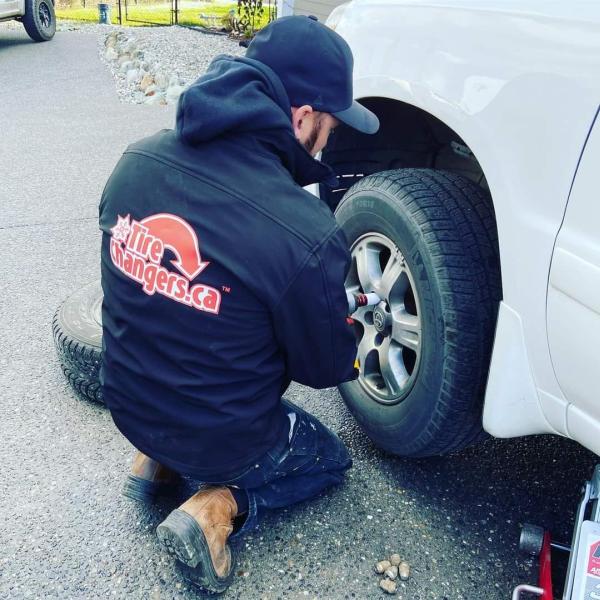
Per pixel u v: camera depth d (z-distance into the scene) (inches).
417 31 75.5
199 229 58.4
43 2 426.3
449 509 81.4
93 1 674.2
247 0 389.1
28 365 108.3
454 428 74.9
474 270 71.4
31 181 195.3
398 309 80.7
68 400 100.1
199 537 64.6
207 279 58.7
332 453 79.0
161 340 61.9
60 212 172.6
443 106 70.9
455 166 101.7
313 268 58.6
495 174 64.7
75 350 94.7
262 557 74.5
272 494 75.0
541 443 93.6
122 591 70.2
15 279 136.1
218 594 69.7
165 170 60.7
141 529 77.8
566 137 57.5
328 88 61.5
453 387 72.1
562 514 80.8
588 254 55.5
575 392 59.4
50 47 414.6
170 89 290.0
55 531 77.3
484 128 65.6
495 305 72.0
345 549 75.7
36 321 120.9
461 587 71.4
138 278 61.8
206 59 333.7
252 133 59.1
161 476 78.9
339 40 62.6
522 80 61.9
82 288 112.5
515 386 65.6
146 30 422.0
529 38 62.1
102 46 414.9
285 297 59.3
